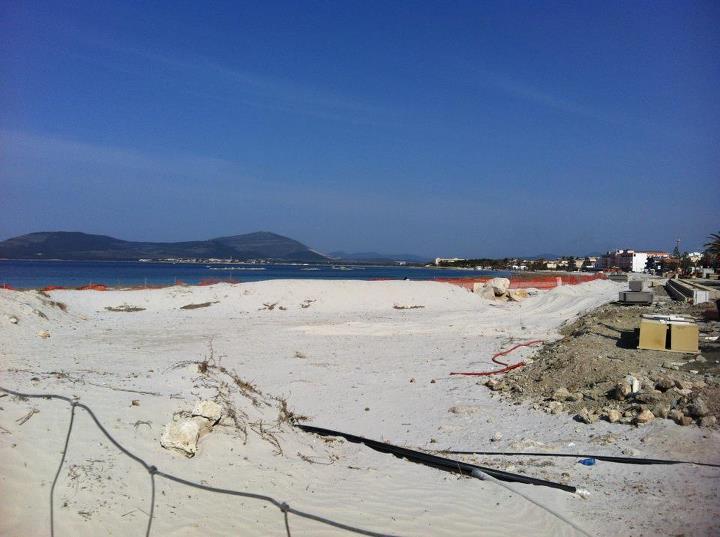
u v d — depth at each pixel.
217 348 20.41
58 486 5.96
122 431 7.18
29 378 9.15
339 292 37.91
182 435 7.14
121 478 6.37
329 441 10.13
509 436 10.80
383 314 33.06
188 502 6.36
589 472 8.71
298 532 6.26
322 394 14.51
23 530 5.33
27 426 6.81
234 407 9.17
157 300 33.03
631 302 28.89
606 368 13.57
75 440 6.76
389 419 12.34
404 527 6.65
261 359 18.75
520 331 25.36
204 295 34.81
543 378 14.38
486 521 6.98
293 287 37.59
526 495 7.72
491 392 14.45
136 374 11.62
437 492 7.85
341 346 21.72
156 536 5.71
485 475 8.48
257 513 6.51
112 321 27.14
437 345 21.98
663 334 14.98
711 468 8.34
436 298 39.34
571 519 7.02
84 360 15.05
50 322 23.94
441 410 12.95
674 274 83.69
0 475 5.82
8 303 23.31
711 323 19.73
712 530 6.42
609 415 10.90
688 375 12.27
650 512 7.06
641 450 9.33
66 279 74.25
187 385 9.66
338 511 6.88
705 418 9.91
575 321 26.00
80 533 5.48
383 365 18.16
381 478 8.27
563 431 10.81
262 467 7.64
